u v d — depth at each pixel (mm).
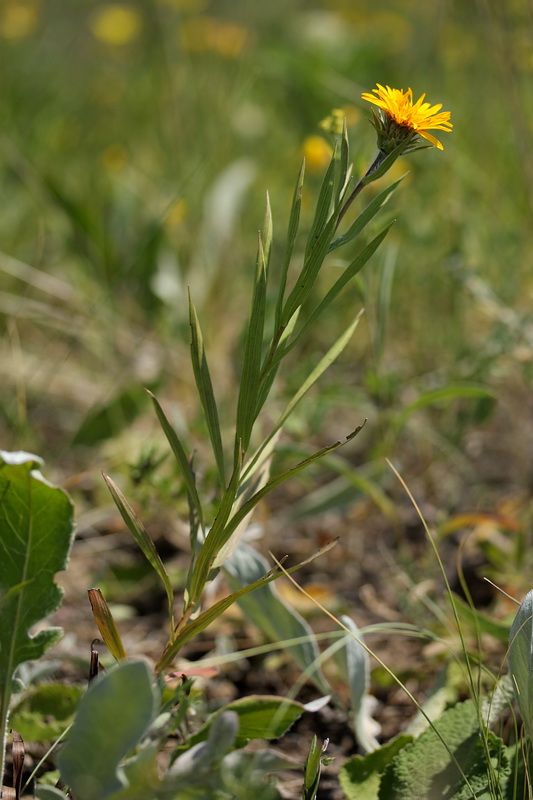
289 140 1703
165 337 1301
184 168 1575
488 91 1574
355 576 982
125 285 1429
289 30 2029
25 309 1335
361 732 776
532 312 1131
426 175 1316
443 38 1693
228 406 1140
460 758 719
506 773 709
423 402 950
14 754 693
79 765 637
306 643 782
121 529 1063
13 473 671
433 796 708
